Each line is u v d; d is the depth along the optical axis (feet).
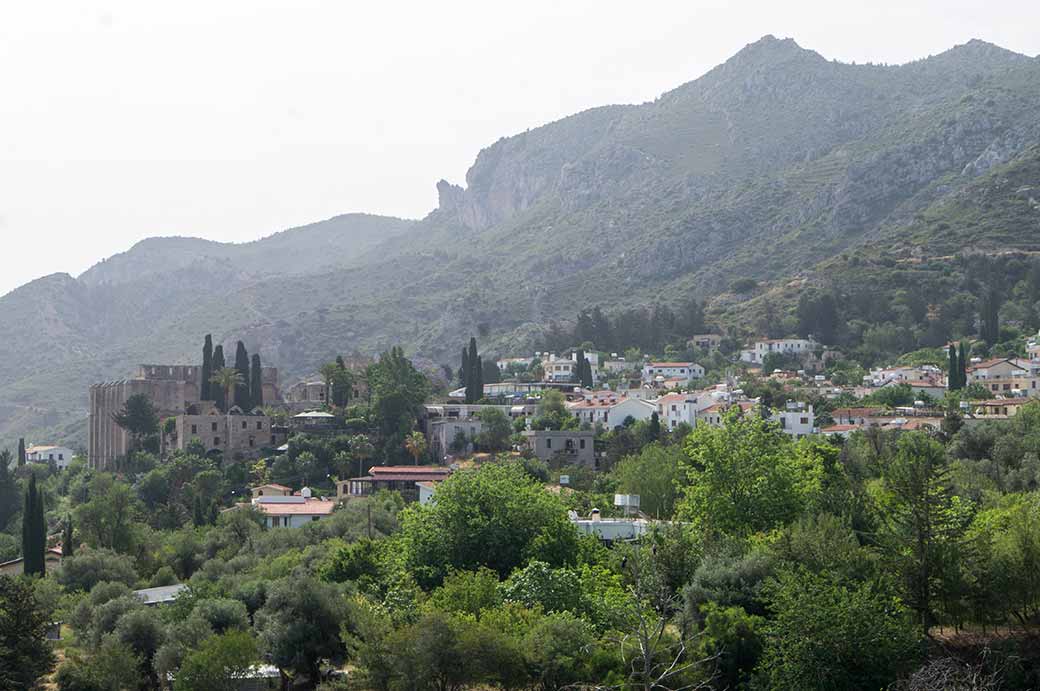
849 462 495.41
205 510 629.10
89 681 338.75
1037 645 287.48
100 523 565.12
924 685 254.68
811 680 263.08
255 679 335.06
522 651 291.17
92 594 437.17
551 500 386.52
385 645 297.94
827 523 317.63
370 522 509.76
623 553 366.63
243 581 432.66
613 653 284.00
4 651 335.06
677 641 278.46
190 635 352.90
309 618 334.44
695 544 338.54
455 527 371.76
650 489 524.93
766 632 278.87
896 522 304.30
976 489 415.85
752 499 372.99
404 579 353.10
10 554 602.44
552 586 324.19
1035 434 537.24
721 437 390.42
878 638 263.49
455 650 290.76
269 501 641.81
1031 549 299.99
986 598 293.43
